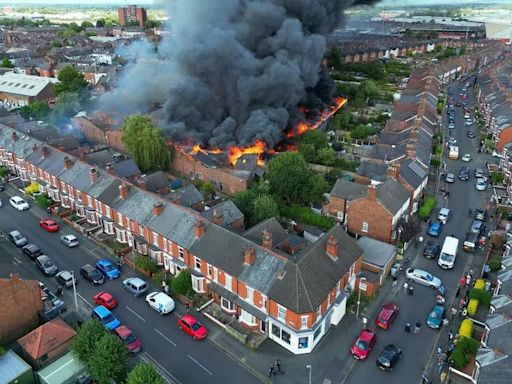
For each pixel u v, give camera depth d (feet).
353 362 123.24
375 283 147.33
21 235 180.24
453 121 346.95
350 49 546.67
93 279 153.48
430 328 135.33
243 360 123.95
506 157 245.24
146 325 136.56
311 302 121.39
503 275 136.26
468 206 212.84
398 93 418.92
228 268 136.46
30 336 118.32
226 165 243.60
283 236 157.69
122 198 176.24
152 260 164.35
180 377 118.32
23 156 225.76
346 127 338.34
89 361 108.37
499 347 107.76
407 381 117.29
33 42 642.63
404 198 183.83
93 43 626.23
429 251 170.19
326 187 204.44
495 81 404.16
